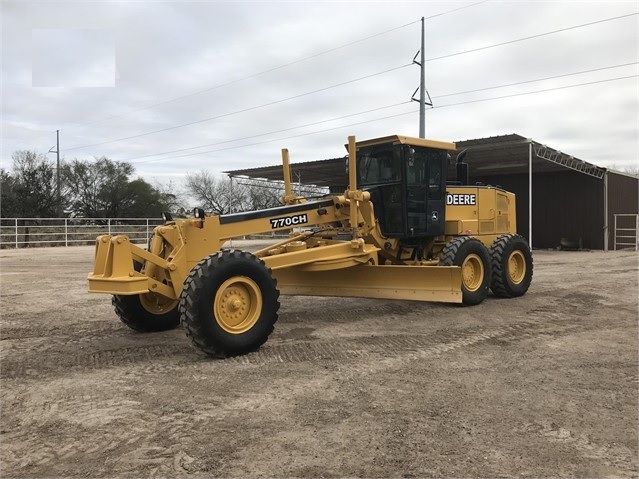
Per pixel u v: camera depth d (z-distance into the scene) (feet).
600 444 11.55
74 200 141.69
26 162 126.00
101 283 18.07
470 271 28.14
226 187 160.86
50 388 15.37
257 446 11.47
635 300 29.66
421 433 12.09
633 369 16.80
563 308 27.25
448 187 30.35
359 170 28.86
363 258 24.32
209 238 20.30
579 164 71.41
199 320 17.44
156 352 19.27
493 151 64.49
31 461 10.94
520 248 30.96
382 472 10.34
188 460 10.87
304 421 12.78
